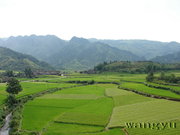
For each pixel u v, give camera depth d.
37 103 108.62
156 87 144.75
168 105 91.12
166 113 77.94
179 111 80.06
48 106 101.56
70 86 179.62
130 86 157.50
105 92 140.62
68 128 68.88
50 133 64.62
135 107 91.19
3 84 179.00
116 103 103.38
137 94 126.38
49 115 85.44
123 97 118.94
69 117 80.94
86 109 93.44
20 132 66.12
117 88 159.38
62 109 95.19
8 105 101.50
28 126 71.88
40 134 64.19
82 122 74.31
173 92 123.12
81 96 128.62
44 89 153.00
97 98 120.88
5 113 88.62
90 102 109.62
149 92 124.25
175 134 57.44
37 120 78.75
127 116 77.75
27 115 86.06
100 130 66.00
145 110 84.56
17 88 118.44
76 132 64.88
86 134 62.62
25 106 102.25
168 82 165.88
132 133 60.56
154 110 83.62
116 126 67.69
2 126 73.38
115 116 79.25
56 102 110.81
